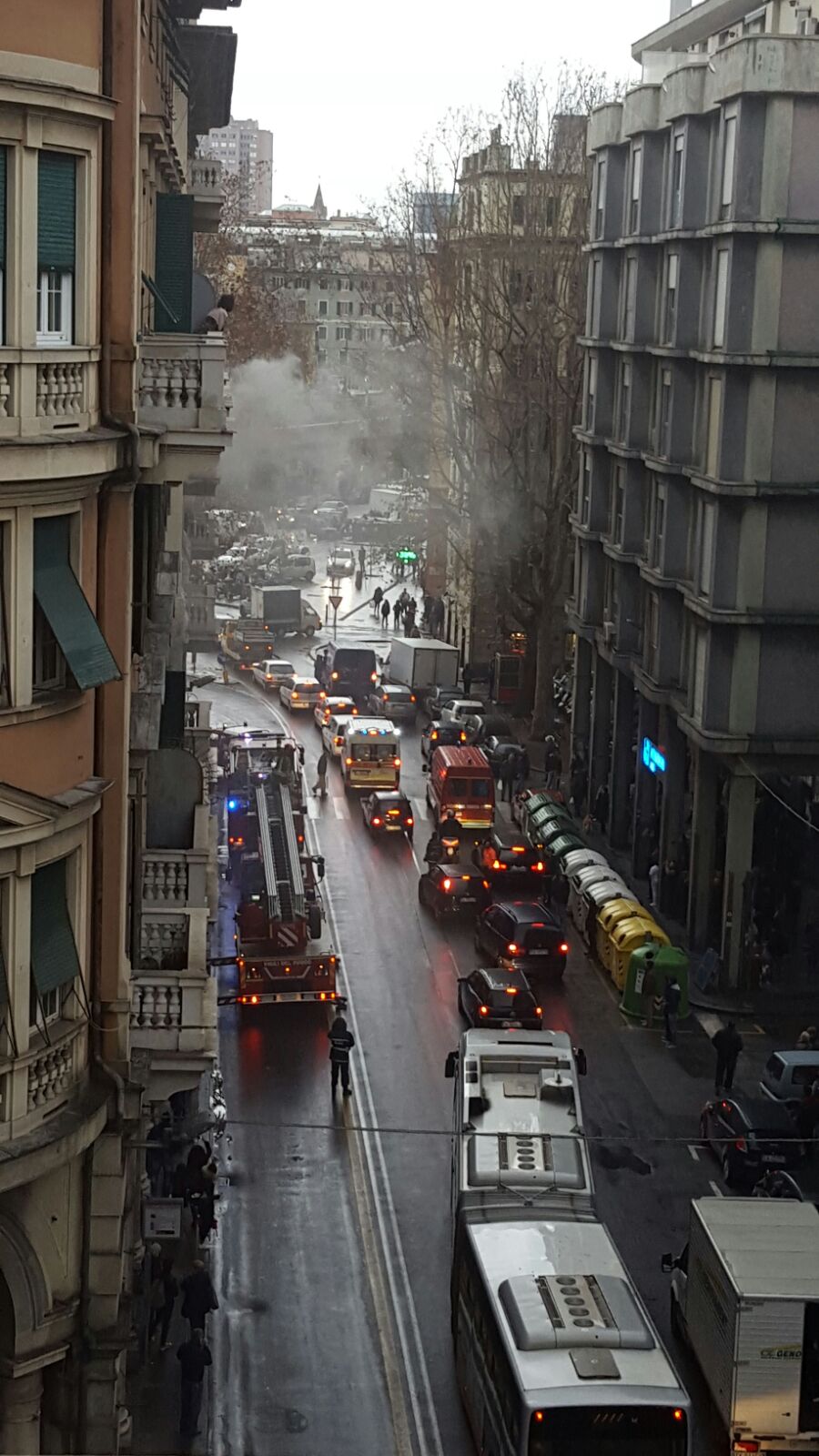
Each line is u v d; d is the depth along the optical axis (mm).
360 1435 27719
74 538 19828
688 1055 44625
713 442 50000
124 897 21469
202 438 23344
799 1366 26234
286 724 82812
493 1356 25328
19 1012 19344
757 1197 33844
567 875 56594
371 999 47156
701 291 52250
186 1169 33062
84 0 19094
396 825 63781
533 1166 29875
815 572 48938
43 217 18875
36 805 18906
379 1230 34500
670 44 81000
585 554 66000
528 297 76812
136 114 20000
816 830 52281
